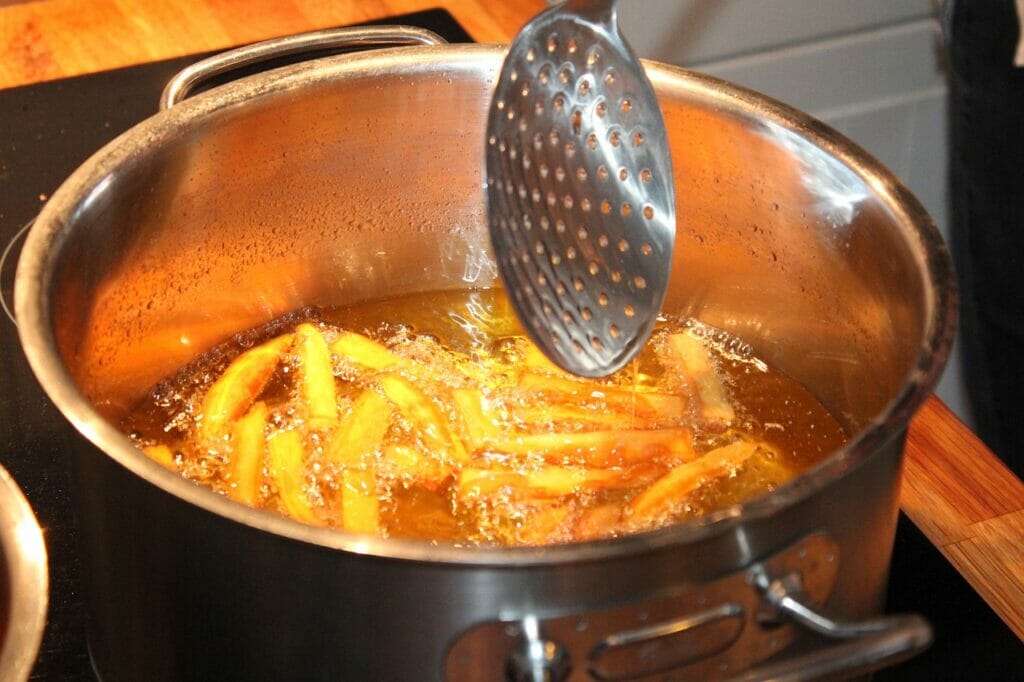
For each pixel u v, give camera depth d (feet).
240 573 1.83
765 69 3.30
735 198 2.41
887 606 2.17
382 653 1.84
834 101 3.38
